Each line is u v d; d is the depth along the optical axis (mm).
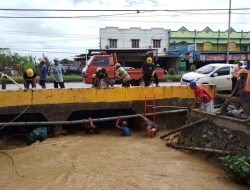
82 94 14219
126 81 16234
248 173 8828
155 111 15266
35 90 13578
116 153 11523
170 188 8531
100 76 15766
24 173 9680
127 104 14891
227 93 19562
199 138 11898
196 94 12828
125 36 51781
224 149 10672
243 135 9945
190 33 52375
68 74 40719
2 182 9109
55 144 12484
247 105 11242
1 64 45938
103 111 15227
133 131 14914
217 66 19562
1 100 13148
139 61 41281
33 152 11547
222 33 52375
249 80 10188
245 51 51781
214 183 8992
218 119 11023
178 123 15555
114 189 8414
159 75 26203
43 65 15945
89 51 37875
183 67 48438
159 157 11219
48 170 9812
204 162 10867
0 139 13578
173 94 15500
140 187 8547
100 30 51219
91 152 11570
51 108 13828
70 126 14750
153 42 52406
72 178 9148
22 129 13992
